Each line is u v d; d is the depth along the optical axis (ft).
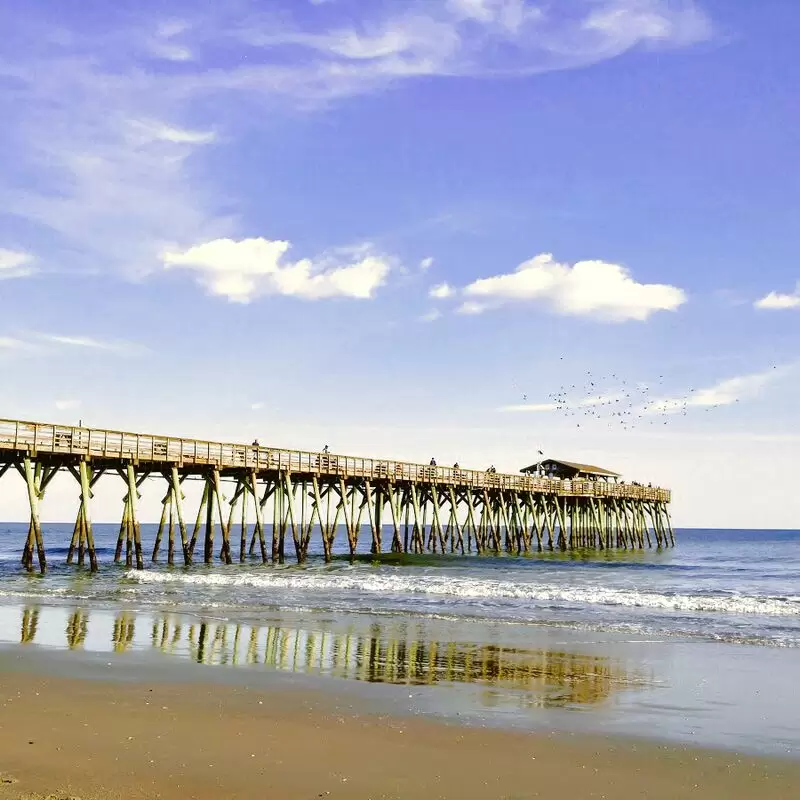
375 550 143.02
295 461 122.72
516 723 31.68
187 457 109.09
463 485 156.35
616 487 201.46
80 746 27.73
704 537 445.78
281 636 51.70
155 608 65.67
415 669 41.78
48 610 64.08
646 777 26.02
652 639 52.03
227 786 24.49
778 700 35.83
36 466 104.32
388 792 24.40
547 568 122.21
